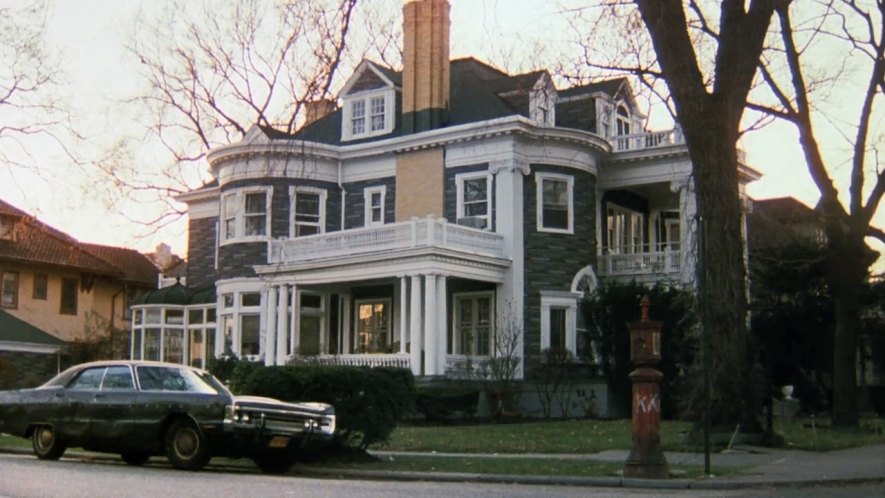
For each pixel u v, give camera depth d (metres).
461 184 34.25
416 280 31.17
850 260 25.72
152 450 15.10
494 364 30.98
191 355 40.78
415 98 35.75
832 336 33.53
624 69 23.95
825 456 17.67
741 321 19.61
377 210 36.31
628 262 35.72
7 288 46.19
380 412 16.66
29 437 16.83
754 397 19.55
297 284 34.09
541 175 34.09
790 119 25.72
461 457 17.61
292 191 36.16
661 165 35.62
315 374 16.09
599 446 19.80
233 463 16.69
